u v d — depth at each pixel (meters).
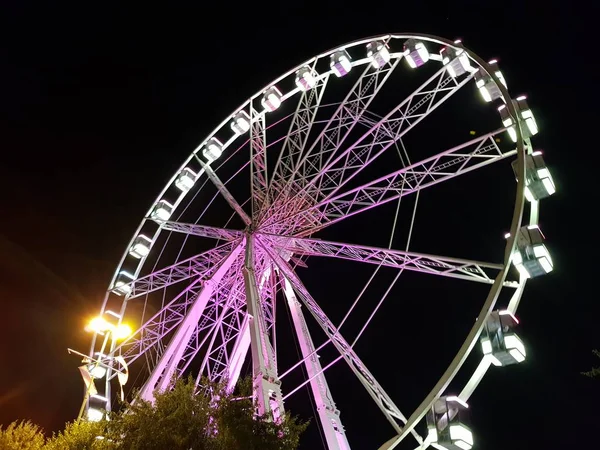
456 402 16.30
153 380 22.09
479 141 22.36
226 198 27.39
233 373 23.44
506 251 19.09
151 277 27.16
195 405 16.14
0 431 17.89
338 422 19.88
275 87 29.89
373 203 23.69
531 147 23.94
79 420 18.58
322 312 22.11
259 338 20.00
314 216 24.91
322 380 20.66
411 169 23.31
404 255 21.33
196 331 24.66
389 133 25.05
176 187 30.53
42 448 17.77
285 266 24.17
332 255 23.52
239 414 15.69
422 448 16.23
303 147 26.53
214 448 15.29
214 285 24.52
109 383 25.44
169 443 15.35
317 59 29.73
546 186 21.72
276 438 15.31
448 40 26.73
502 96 23.31
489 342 17.91
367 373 20.00
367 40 29.03
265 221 25.45
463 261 19.72
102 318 27.23
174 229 28.22
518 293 19.62
